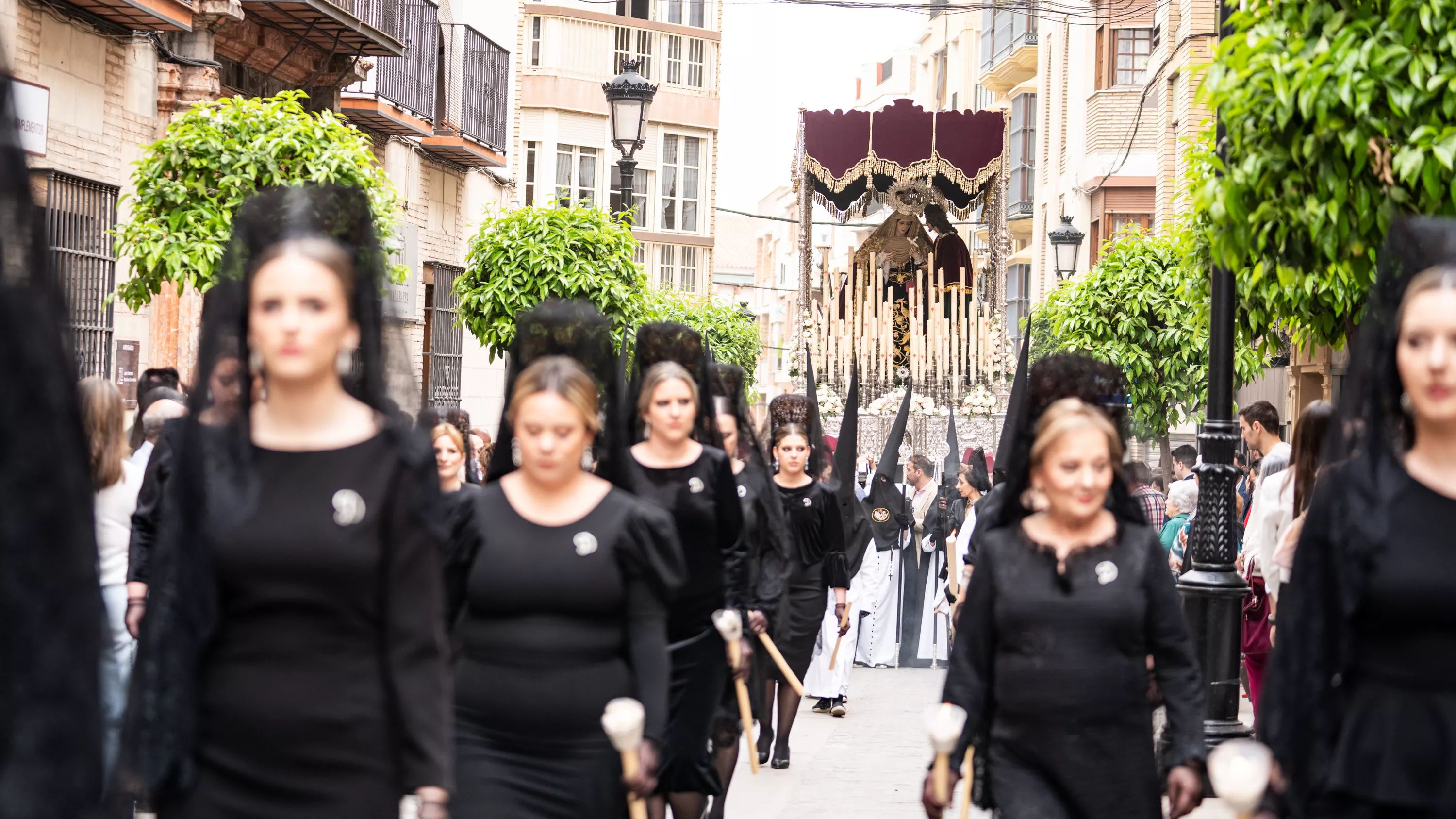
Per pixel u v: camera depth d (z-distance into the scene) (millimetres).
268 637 3916
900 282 32250
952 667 5438
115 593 7730
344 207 4230
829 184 31125
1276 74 5984
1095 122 39375
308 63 22766
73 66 16203
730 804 9602
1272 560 8836
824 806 9547
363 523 3949
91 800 3023
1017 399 8688
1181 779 5250
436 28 27516
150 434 9344
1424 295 3973
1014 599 5293
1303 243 6324
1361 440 4160
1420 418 4051
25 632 2947
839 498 10969
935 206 33281
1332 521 4121
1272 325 8656
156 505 7633
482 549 5137
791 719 10836
